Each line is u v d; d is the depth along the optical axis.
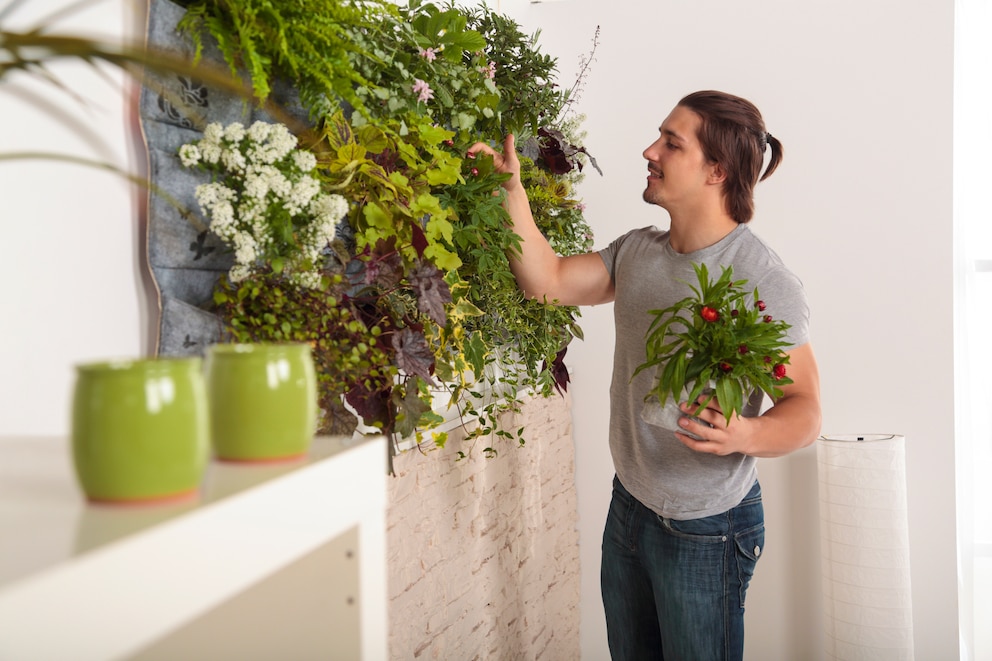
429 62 1.72
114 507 0.68
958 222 3.36
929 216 3.28
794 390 2.04
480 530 2.54
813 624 3.45
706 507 2.08
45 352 1.06
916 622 3.33
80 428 0.68
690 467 2.09
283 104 1.41
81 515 0.66
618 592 2.32
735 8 3.43
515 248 2.20
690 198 2.16
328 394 1.34
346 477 0.89
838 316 3.38
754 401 2.12
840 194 3.36
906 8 3.27
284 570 0.95
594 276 2.37
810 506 3.44
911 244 3.30
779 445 1.91
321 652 0.94
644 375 2.16
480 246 1.97
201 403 0.73
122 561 0.59
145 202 1.23
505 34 2.31
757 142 2.14
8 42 0.61
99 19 1.13
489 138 2.19
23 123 1.02
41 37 0.61
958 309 3.38
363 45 1.51
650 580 2.27
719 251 2.14
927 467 3.31
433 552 2.21
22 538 0.60
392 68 1.60
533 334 2.34
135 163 1.21
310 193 1.22
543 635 3.18
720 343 1.75
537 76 2.40
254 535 0.73
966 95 3.43
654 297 2.19
